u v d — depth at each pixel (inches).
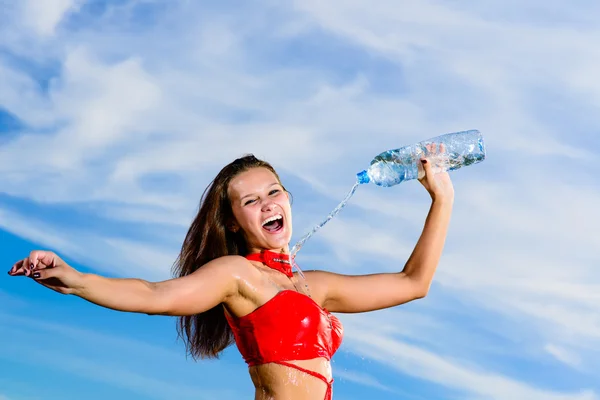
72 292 89.0
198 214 125.1
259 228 120.2
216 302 106.4
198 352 127.3
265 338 109.7
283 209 121.5
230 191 122.3
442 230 130.7
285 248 122.5
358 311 126.7
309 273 124.4
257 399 111.3
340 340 117.5
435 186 131.1
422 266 129.3
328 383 111.7
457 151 132.6
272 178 123.1
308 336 110.6
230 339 126.9
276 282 116.6
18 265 84.2
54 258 85.5
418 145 133.1
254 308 110.3
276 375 109.4
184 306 100.9
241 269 109.6
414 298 129.0
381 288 126.7
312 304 113.0
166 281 100.8
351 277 126.5
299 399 109.0
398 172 132.7
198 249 124.7
